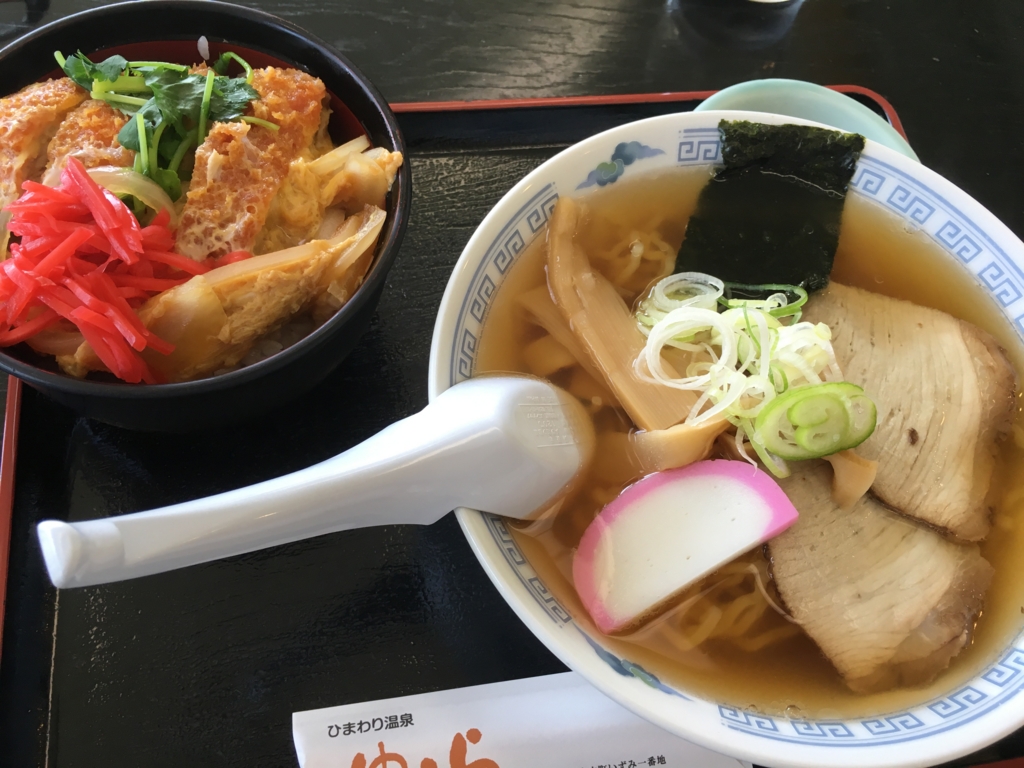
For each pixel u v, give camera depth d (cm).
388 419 32
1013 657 27
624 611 27
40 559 29
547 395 29
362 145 31
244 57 31
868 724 26
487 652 28
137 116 28
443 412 26
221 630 28
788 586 28
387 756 26
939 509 29
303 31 30
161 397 24
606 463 30
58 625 28
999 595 29
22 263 25
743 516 28
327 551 29
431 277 35
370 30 40
